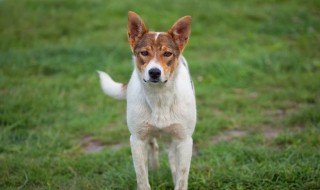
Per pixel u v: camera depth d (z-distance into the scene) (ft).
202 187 16.48
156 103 15.31
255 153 18.85
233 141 20.68
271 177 16.56
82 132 22.62
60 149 20.52
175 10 40.09
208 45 34.14
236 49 33.71
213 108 25.21
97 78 28.84
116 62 31.37
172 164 16.97
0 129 22.39
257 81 28.45
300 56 31.55
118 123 23.31
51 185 17.10
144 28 16.21
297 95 25.68
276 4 43.68
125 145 20.84
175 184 16.65
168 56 15.46
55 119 23.77
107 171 18.29
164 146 20.76
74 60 31.37
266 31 37.14
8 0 44.45
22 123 22.94
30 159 19.36
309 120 22.03
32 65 30.73
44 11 41.52
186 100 15.58
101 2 42.80
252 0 44.16
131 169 17.99
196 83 28.32
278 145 20.27
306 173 16.39
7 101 24.77
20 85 27.58
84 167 18.66
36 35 36.88
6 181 17.57
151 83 14.98
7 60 31.42
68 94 26.76
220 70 29.48
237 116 23.59
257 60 30.71
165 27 37.11
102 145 21.54
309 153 18.33
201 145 20.66
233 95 26.45
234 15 39.63
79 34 37.19
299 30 37.22
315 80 27.40
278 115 24.02
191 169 17.90
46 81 28.40
